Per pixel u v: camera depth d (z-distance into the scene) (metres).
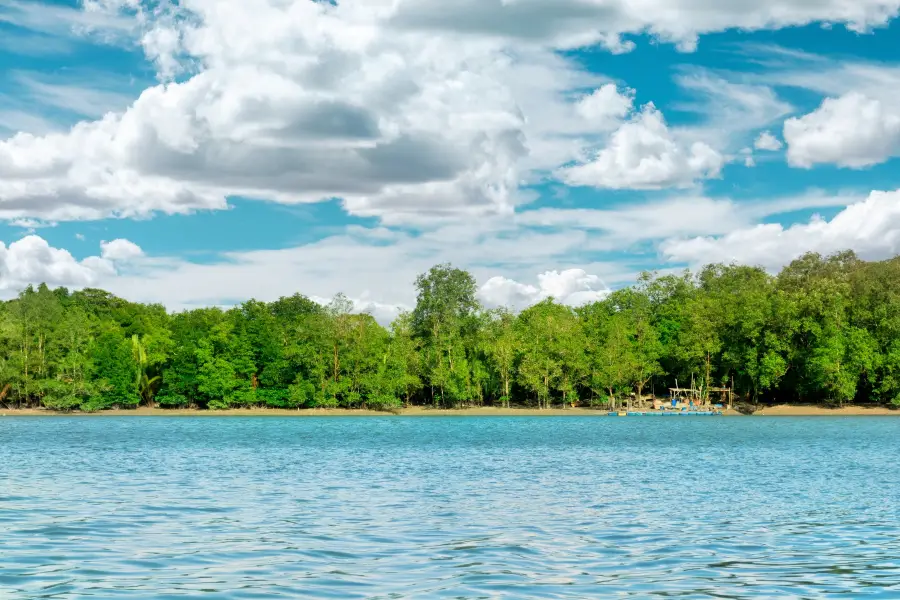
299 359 162.38
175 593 18.58
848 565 22.61
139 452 69.12
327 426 126.06
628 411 160.75
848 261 176.75
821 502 37.19
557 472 51.88
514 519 31.19
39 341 163.62
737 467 55.94
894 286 153.88
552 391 171.50
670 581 20.33
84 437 93.31
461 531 28.09
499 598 18.28
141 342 171.38
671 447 77.19
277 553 23.69
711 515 32.78
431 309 170.12
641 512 33.50
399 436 97.44
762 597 18.75
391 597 18.27
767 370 150.62
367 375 162.25
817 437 92.62
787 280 168.62
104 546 24.59
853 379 148.50
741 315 155.25
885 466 56.53
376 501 36.56
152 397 172.62
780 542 26.47
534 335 163.88
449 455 66.69
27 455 65.19
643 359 161.12
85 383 161.38
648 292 175.88
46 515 31.22
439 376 162.62
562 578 20.55
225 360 166.12
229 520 30.31
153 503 35.19
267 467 54.56
